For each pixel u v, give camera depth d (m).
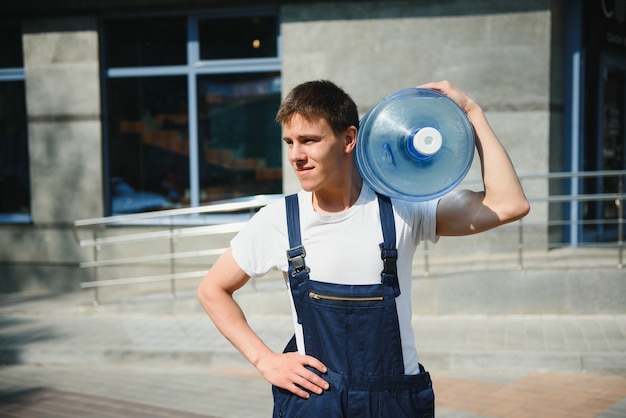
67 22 9.16
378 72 8.37
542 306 7.20
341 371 2.04
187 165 9.23
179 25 9.11
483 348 6.09
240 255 2.18
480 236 8.24
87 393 5.64
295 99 2.00
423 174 2.05
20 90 9.62
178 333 7.04
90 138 9.20
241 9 8.79
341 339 2.04
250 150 9.05
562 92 8.40
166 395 5.56
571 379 5.62
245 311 7.62
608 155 9.71
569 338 6.34
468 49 8.19
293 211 2.13
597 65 9.19
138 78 9.26
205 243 8.91
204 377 6.06
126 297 8.23
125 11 9.10
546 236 8.16
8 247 9.47
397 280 2.06
